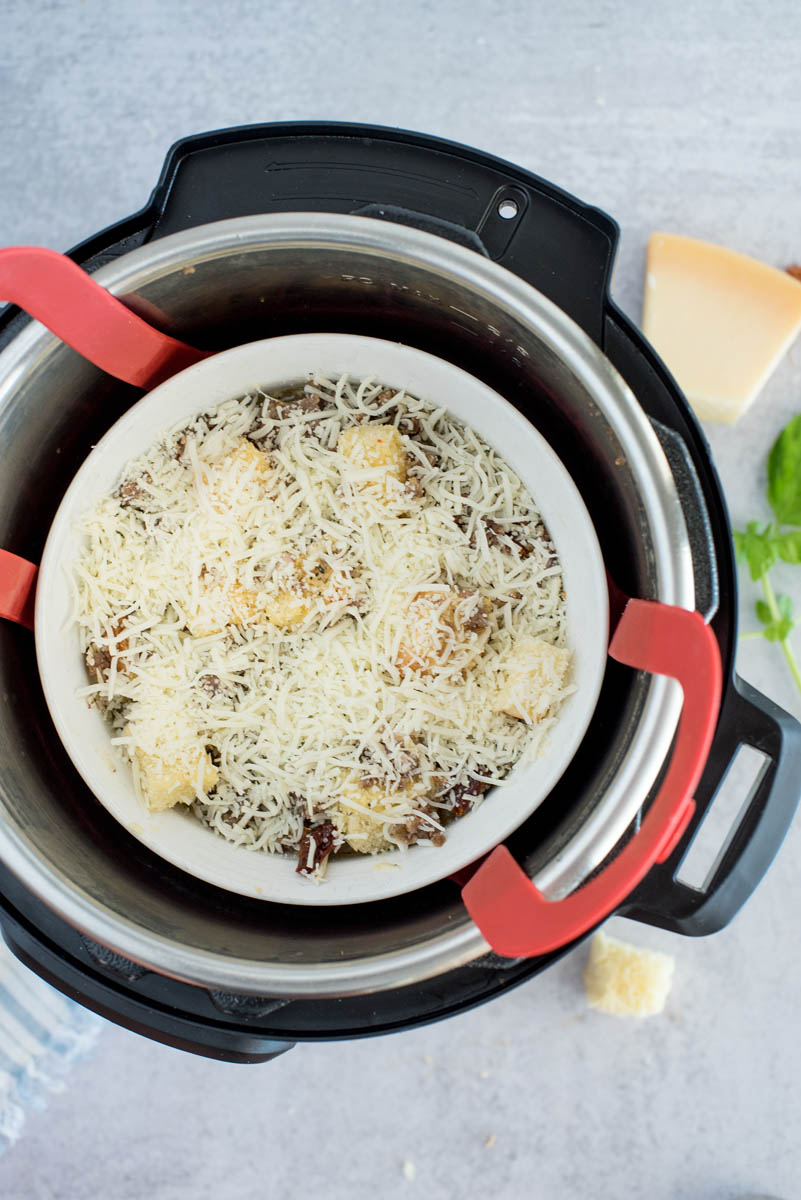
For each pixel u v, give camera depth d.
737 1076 0.72
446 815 0.60
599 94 0.72
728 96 0.72
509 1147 0.72
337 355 0.60
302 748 0.60
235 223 0.56
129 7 0.72
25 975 0.71
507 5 0.72
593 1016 0.72
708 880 0.62
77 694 0.59
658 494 0.55
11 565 0.59
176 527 0.60
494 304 0.57
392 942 0.57
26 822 0.58
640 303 0.73
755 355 0.71
